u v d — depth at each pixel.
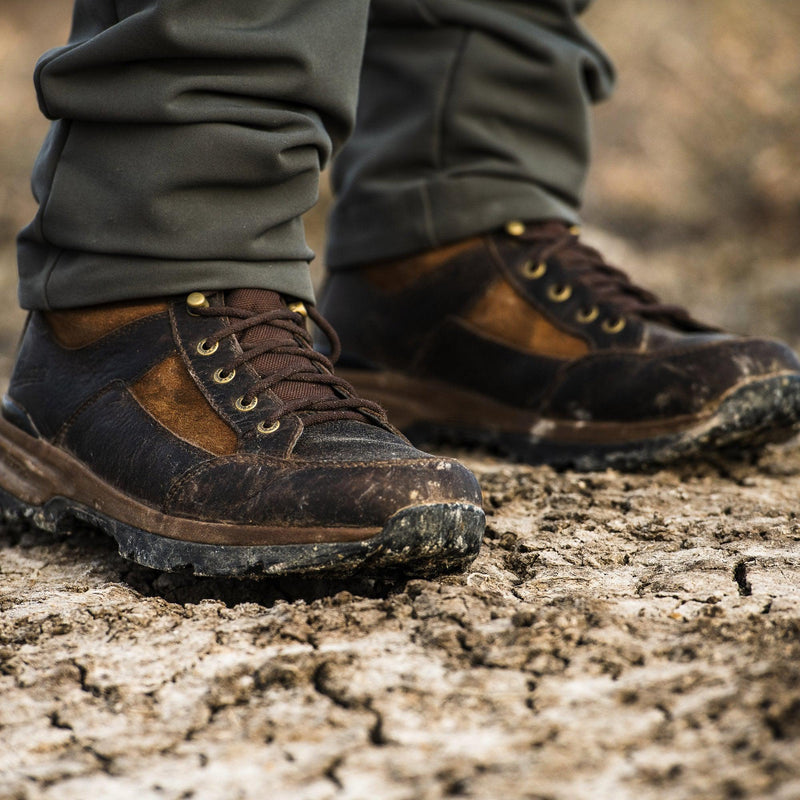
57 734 1.16
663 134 7.85
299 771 1.06
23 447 1.82
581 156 2.41
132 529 1.62
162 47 1.55
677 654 1.26
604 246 6.57
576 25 2.38
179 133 1.60
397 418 2.42
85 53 1.59
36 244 1.79
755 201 7.27
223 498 1.52
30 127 6.95
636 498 2.04
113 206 1.63
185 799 1.02
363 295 2.43
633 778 1.00
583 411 2.23
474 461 2.38
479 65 2.26
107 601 1.54
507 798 0.97
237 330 1.65
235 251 1.67
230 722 1.17
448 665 1.27
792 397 2.12
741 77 8.20
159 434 1.62
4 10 8.23
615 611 1.42
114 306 1.71
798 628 1.31
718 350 2.13
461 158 2.30
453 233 2.29
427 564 1.50
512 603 1.46
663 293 5.72
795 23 8.62
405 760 1.06
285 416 1.57
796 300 5.31
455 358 2.36
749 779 0.97
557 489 2.12
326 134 1.73
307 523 1.46
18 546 1.88
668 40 8.50
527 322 2.30
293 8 1.66
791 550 1.69
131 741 1.14
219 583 1.61
